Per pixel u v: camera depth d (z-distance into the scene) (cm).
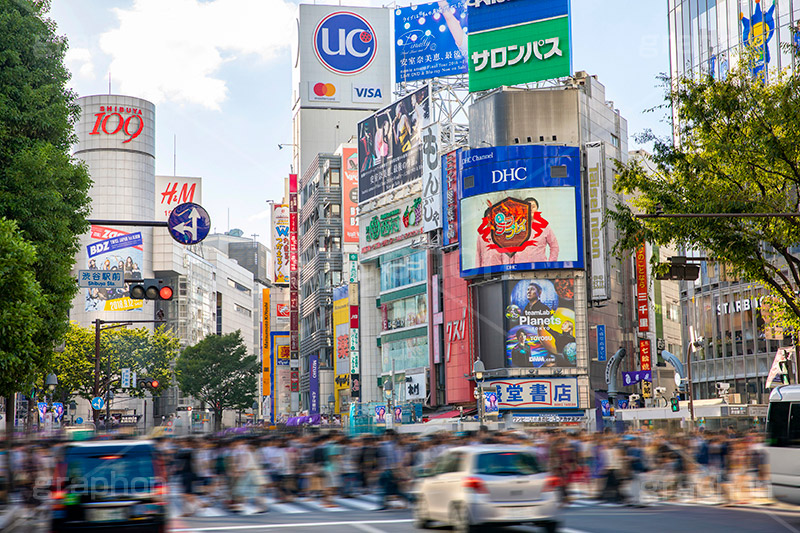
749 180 2964
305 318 12181
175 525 2161
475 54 8375
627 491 2586
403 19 9850
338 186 11231
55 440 2806
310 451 3031
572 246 7612
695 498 2873
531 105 7956
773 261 5131
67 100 3369
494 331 7750
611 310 8006
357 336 9844
